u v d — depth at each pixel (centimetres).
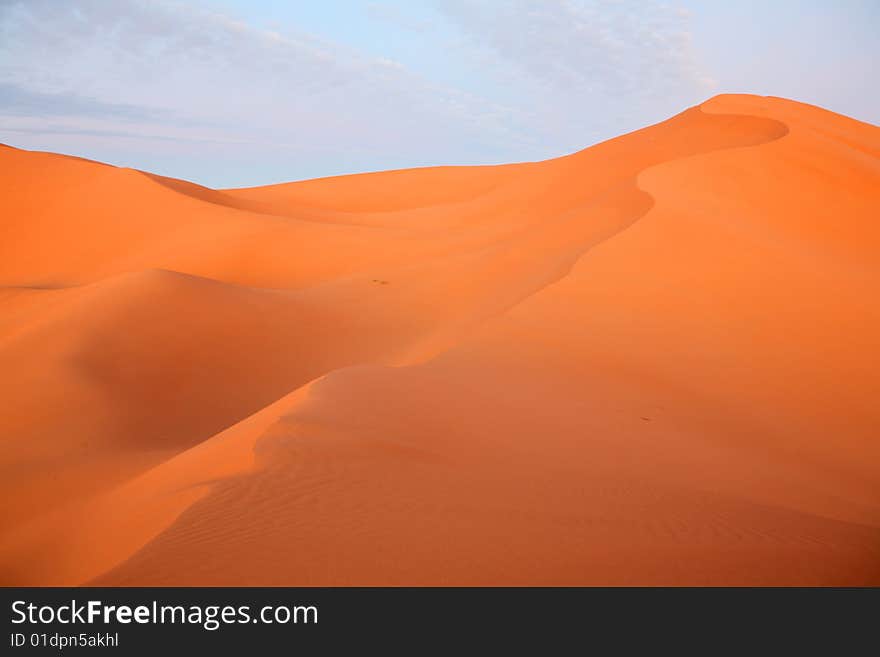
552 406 1373
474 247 4038
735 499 962
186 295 2803
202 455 1048
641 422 1383
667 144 5178
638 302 2067
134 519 892
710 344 1888
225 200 6519
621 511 820
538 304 2030
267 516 721
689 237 2428
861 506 1146
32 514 1334
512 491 859
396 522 722
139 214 5466
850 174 3444
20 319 2844
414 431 1082
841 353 1912
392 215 6238
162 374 2334
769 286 2202
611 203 3328
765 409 1622
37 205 5788
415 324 2758
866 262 2677
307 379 2403
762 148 3569
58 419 1933
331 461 880
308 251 4588
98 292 2814
